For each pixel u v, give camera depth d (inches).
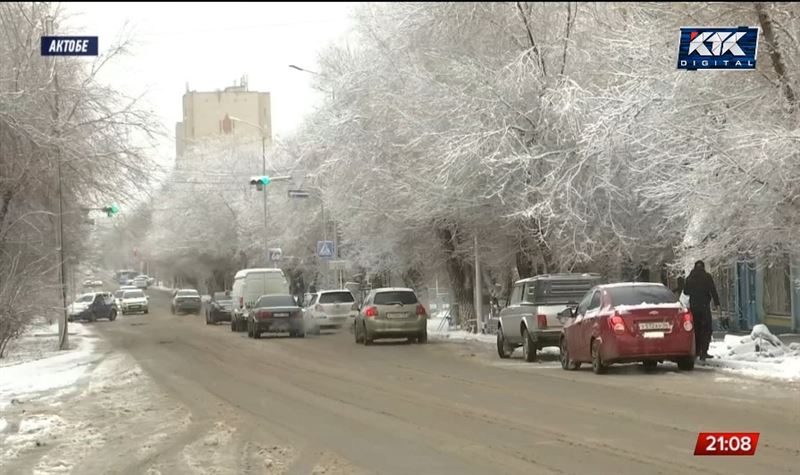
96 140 1392.7
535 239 1280.8
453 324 1827.0
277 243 2910.9
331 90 1718.8
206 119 5123.0
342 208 1648.6
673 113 914.7
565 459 451.2
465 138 1194.0
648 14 951.0
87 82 1386.6
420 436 536.4
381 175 1437.0
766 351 889.5
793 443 475.5
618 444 487.5
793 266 1016.2
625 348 813.2
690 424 542.3
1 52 1263.5
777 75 845.2
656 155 967.6
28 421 653.9
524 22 1263.5
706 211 890.7
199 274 4443.9
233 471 450.0
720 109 892.0
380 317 1413.6
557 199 1165.1
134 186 1444.4
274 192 3036.4
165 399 774.5
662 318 818.2
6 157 1279.5
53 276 1411.2
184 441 548.1
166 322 2581.2
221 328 2176.4
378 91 1411.2
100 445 544.1
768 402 621.6
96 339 1784.0
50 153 1306.6
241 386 855.7
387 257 2004.2
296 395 768.3
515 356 1132.5
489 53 1294.3
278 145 3097.9
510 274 1726.1
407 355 1190.3
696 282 885.2
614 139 1000.9
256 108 5191.9
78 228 1648.6
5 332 1296.8
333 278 2667.3
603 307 844.6
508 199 1243.8
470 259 1621.6
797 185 818.2
